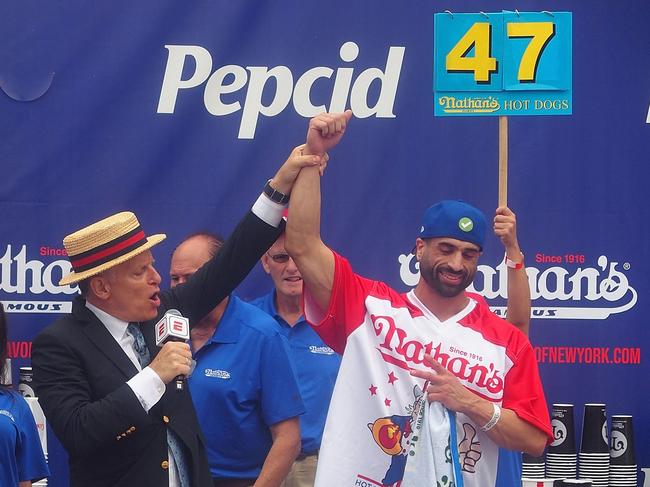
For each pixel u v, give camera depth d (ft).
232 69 52.65
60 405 33.14
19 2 52.31
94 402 33.17
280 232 36.76
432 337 36.14
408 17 52.65
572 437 51.16
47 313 52.49
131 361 34.40
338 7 52.70
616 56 52.65
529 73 42.63
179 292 36.81
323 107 52.80
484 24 42.73
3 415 39.70
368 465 35.37
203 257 44.55
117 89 52.47
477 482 35.50
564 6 52.65
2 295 52.44
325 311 36.50
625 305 52.85
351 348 36.06
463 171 52.80
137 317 34.60
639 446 52.65
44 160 52.37
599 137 52.80
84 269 34.09
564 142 52.80
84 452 32.65
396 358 35.86
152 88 52.49
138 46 52.47
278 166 52.80
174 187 52.65
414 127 52.80
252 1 52.65
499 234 43.45
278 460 42.19
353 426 35.58
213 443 42.55
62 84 52.37
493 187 52.80
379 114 52.80
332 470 35.27
